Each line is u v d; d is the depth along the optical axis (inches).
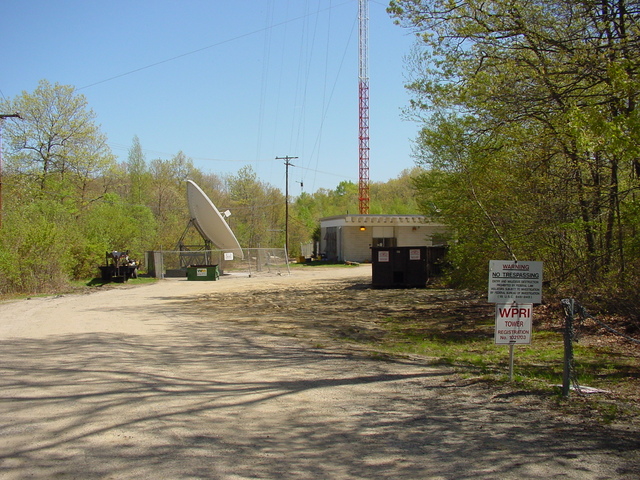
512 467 182.1
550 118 458.0
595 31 436.5
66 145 1553.9
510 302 293.9
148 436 210.8
